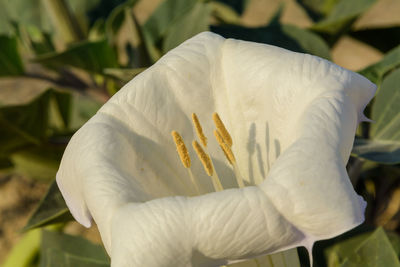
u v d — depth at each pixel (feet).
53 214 1.47
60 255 1.70
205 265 1.16
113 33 1.88
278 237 1.15
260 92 1.34
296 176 1.16
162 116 1.36
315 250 1.59
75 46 1.64
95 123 1.32
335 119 1.21
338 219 1.14
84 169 1.26
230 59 1.37
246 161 1.38
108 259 1.69
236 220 1.15
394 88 1.57
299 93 1.29
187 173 1.38
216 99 1.38
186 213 1.16
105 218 1.21
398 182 1.80
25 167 1.86
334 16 1.87
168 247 1.16
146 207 1.18
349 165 1.63
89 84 1.92
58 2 1.90
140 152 1.34
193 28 1.64
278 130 1.33
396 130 1.55
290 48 1.65
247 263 1.28
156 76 1.36
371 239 1.47
